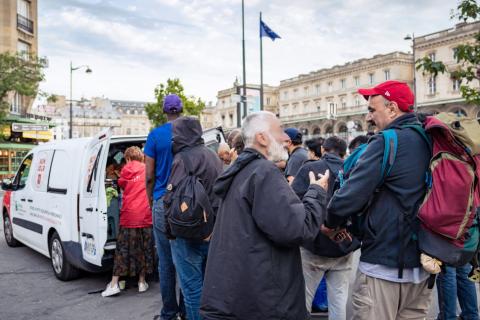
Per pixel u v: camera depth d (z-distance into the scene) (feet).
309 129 252.01
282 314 7.64
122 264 17.79
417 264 7.86
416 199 7.77
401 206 7.85
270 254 7.69
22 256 25.18
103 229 16.92
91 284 19.60
